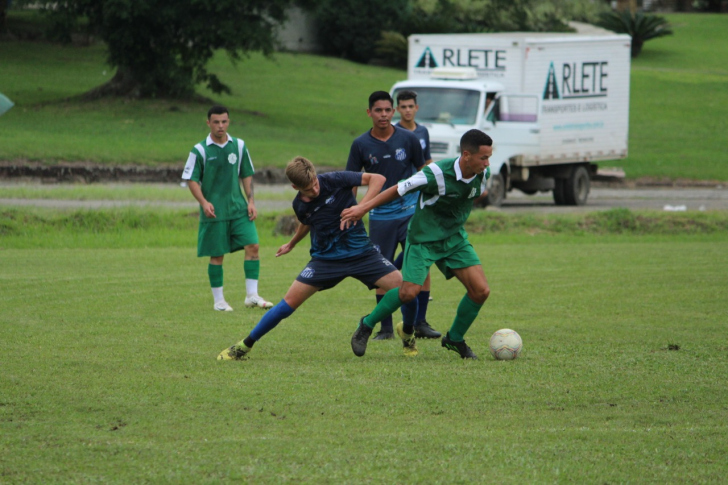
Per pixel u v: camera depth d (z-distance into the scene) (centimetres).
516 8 19762
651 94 17200
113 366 2214
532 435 1678
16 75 14325
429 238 2292
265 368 2222
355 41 19775
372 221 2903
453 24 19438
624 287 3753
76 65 15762
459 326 2370
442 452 1571
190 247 5294
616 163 11544
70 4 11619
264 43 12100
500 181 7662
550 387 2045
